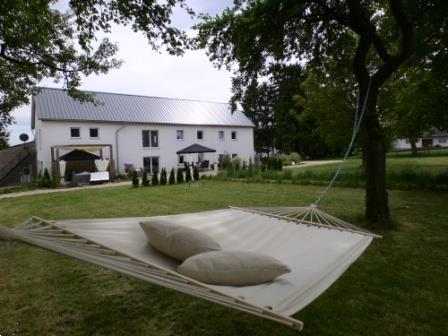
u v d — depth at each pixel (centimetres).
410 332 269
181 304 327
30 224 242
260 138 4509
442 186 970
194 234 269
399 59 571
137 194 1173
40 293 356
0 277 400
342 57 737
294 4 600
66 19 855
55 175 1684
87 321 298
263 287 221
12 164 2334
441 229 565
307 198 956
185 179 1684
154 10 525
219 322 293
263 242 344
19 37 782
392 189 1041
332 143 1516
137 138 2264
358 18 580
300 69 732
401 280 368
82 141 2039
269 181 1423
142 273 194
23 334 279
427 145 5416
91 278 393
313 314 300
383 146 599
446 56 879
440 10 665
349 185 1162
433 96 1000
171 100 2762
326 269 262
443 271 390
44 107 1988
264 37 641
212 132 2670
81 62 934
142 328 285
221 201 953
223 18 614
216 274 216
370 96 598
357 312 303
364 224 598
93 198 1111
